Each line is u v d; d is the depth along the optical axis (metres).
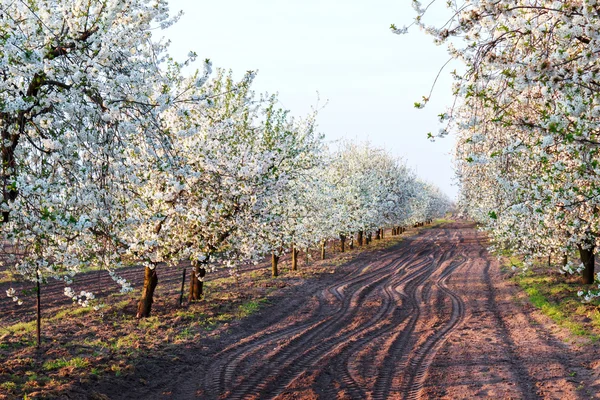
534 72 8.42
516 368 14.82
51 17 10.91
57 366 13.40
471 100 10.02
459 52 9.73
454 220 134.62
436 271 41.06
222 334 19.03
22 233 10.77
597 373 13.49
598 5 7.70
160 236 18.12
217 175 18.45
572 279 29.05
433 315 24.36
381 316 24.19
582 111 9.06
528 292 27.61
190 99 12.19
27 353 14.94
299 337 19.38
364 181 56.81
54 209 10.64
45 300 26.30
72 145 10.58
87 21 11.20
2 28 10.33
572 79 8.16
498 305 26.23
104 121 10.82
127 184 12.36
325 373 14.73
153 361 14.77
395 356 16.95
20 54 9.38
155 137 11.97
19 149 10.49
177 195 15.91
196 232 20.97
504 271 38.19
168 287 30.95
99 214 11.28
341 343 18.62
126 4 11.27
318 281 34.59
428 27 9.14
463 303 27.31
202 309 23.09
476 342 18.30
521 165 19.84
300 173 28.39
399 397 12.84
